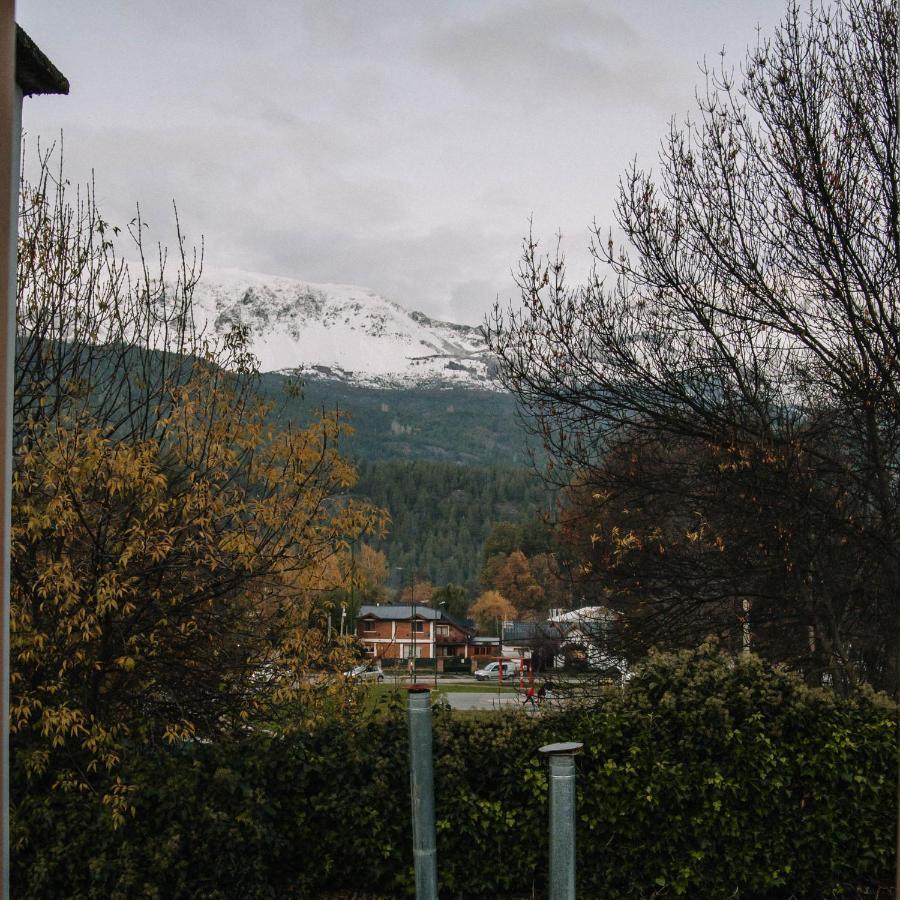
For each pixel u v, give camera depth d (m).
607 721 7.11
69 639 7.13
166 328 8.88
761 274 12.64
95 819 6.55
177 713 8.16
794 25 12.25
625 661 13.21
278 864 7.11
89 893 6.38
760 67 12.37
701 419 13.06
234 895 6.66
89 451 7.25
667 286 13.03
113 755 6.79
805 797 7.10
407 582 126.94
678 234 12.91
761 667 7.53
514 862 7.09
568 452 13.41
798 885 7.09
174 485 8.02
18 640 6.94
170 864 6.55
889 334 12.16
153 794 6.66
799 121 11.99
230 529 8.10
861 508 13.34
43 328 8.48
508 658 56.34
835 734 7.05
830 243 11.98
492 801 7.11
